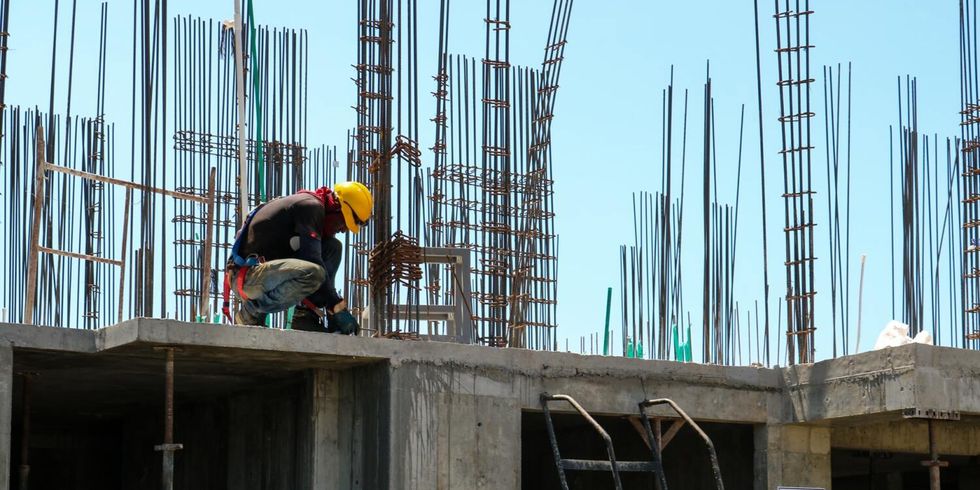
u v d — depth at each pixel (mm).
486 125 48219
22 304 45438
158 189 39625
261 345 35438
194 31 52656
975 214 51969
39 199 37562
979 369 39406
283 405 40844
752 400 42031
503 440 38094
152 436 50844
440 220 52938
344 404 38750
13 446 56594
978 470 55906
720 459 45250
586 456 51125
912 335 46750
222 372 39656
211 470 45781
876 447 44250
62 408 49750
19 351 35188
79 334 35562
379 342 36969
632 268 51469
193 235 52406
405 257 40312
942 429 45656
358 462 38000
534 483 54000
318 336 36188
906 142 47875
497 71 48406
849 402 40219
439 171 49188
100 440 56625
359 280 48688
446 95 48281
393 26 41938
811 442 42500
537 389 38875
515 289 46688
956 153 52438
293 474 39656
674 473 47469
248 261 37281
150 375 40625
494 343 45094
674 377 40875
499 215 47969
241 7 44781
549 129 48938
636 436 48938
